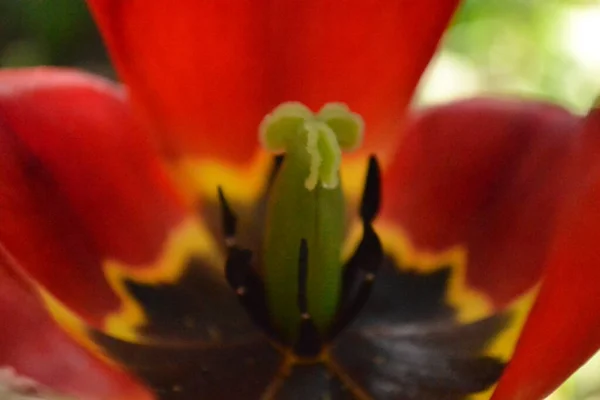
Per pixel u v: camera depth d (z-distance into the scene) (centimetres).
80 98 23
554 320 20
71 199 22
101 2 21
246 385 23
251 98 23
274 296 23
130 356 22
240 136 23
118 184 23
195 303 23
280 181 22
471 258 23
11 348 20
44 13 32
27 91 22
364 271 23
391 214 24
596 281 20
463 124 24
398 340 23
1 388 20
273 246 23
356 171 23
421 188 24
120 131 23
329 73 23
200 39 22
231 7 22
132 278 23
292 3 22
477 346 23
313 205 22
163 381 22
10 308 20
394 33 22
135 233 23
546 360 20
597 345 20
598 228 20
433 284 23
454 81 36
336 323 23
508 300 23
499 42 37
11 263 21
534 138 23
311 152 22
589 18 37
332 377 23
